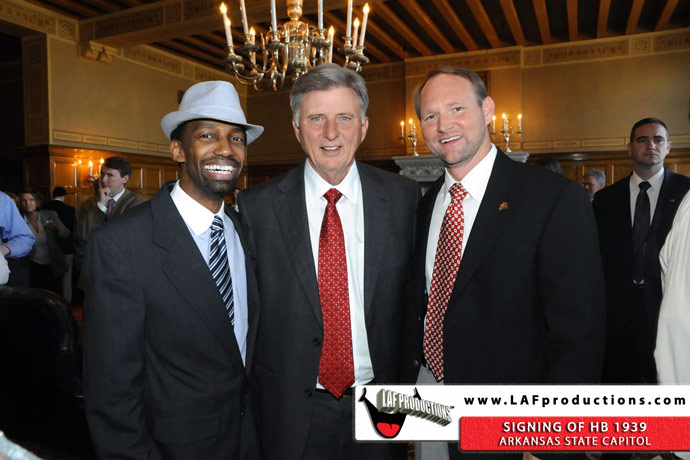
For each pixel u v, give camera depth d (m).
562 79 9.11
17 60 10.07
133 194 3.22
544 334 1.33
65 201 8.02
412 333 1.50
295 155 11.41
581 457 1.28
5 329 2.12
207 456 1.23
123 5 7.82
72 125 8.16
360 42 3.00
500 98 9.36
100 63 8.59
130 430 1.18
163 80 9.85
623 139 8.75
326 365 1.39
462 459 1.32
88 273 1.20
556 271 1.23
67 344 2.04
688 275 1.09
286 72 3.25
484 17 7.81
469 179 1.41
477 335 1.31
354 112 1.41
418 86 1.50
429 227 1.51
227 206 1.46
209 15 7.11
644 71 8.60
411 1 7.26
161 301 1.21
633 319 2.03
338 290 1.41
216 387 1.25
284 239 1.44
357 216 1.50
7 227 2.80
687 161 8.37
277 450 1.38
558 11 8.16
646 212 2.07
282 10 6.86
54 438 2.11
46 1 7.51
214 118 1.23
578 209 1.26
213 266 1.29
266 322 1.45
